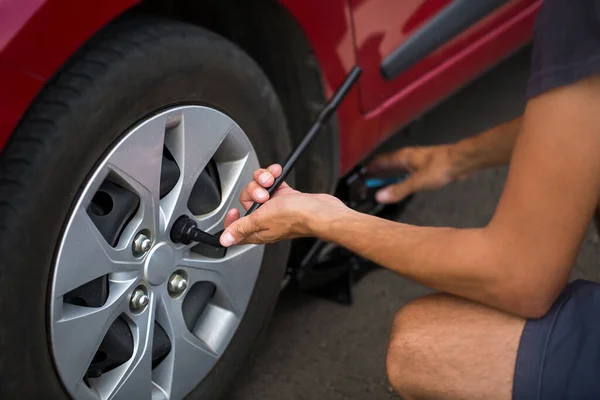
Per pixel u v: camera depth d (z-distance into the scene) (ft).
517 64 9.06
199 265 4.16
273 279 4.90
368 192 6.03
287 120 5.10
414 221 6.80
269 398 5.13
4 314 3.24
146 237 3.80
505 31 6.55
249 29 4.62
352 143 5.36
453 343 3.45
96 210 3.70
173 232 3.94
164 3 4.45
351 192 5.84
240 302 4.56
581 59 2.66
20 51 3.07
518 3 6.48
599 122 2.70
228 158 4.32
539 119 2.81
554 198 2.80
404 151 4.68
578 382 3.16
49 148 3.25
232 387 5.20
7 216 3.19
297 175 5.22
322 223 3.50
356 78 4.34
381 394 5.16
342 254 5.79
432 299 3.68
